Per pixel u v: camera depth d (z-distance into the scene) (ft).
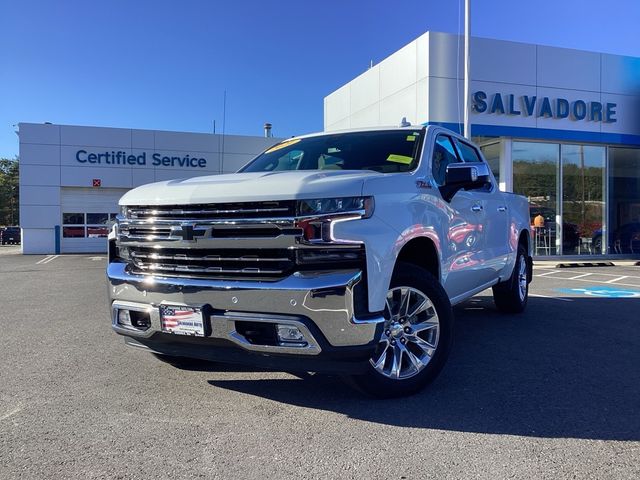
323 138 17.38
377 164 15.05
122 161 88.12
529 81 53.47
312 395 13.33
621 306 26.35
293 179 11.62
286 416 11.98
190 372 15.38
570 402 12.80
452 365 15.88
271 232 11.19
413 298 13.28
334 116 71.41
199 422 11.68
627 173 61.21
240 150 93.45
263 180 11.83
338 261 11.05
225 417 11.95
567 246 58.34
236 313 11.35
